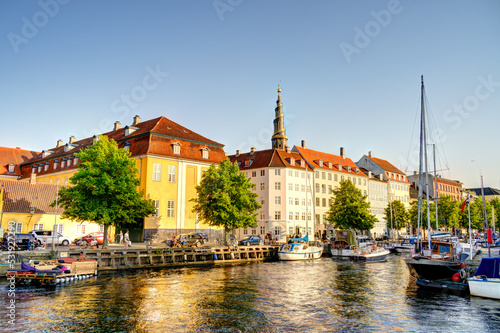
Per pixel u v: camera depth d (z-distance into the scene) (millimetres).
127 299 21891
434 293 24906
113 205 37250
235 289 25734
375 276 32969
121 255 36062
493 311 20109
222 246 46688
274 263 43969
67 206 37031
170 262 39188
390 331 16797
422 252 29484
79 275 29328
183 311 19547
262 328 16922
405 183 109562
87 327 16594
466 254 35375
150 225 48719
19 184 48375
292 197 75125
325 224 81562
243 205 48625
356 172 93188
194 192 53688
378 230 96625
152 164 50219
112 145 38656
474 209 89625
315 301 22438
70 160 63031
